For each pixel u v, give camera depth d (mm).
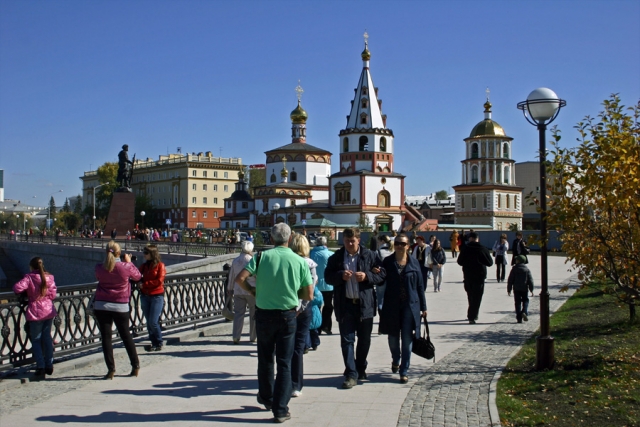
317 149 107812
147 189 144125
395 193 90562
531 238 10375
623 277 11438
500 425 7410
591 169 10109
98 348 12328
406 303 9781
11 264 80062
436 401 8562
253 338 13297
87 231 89188
